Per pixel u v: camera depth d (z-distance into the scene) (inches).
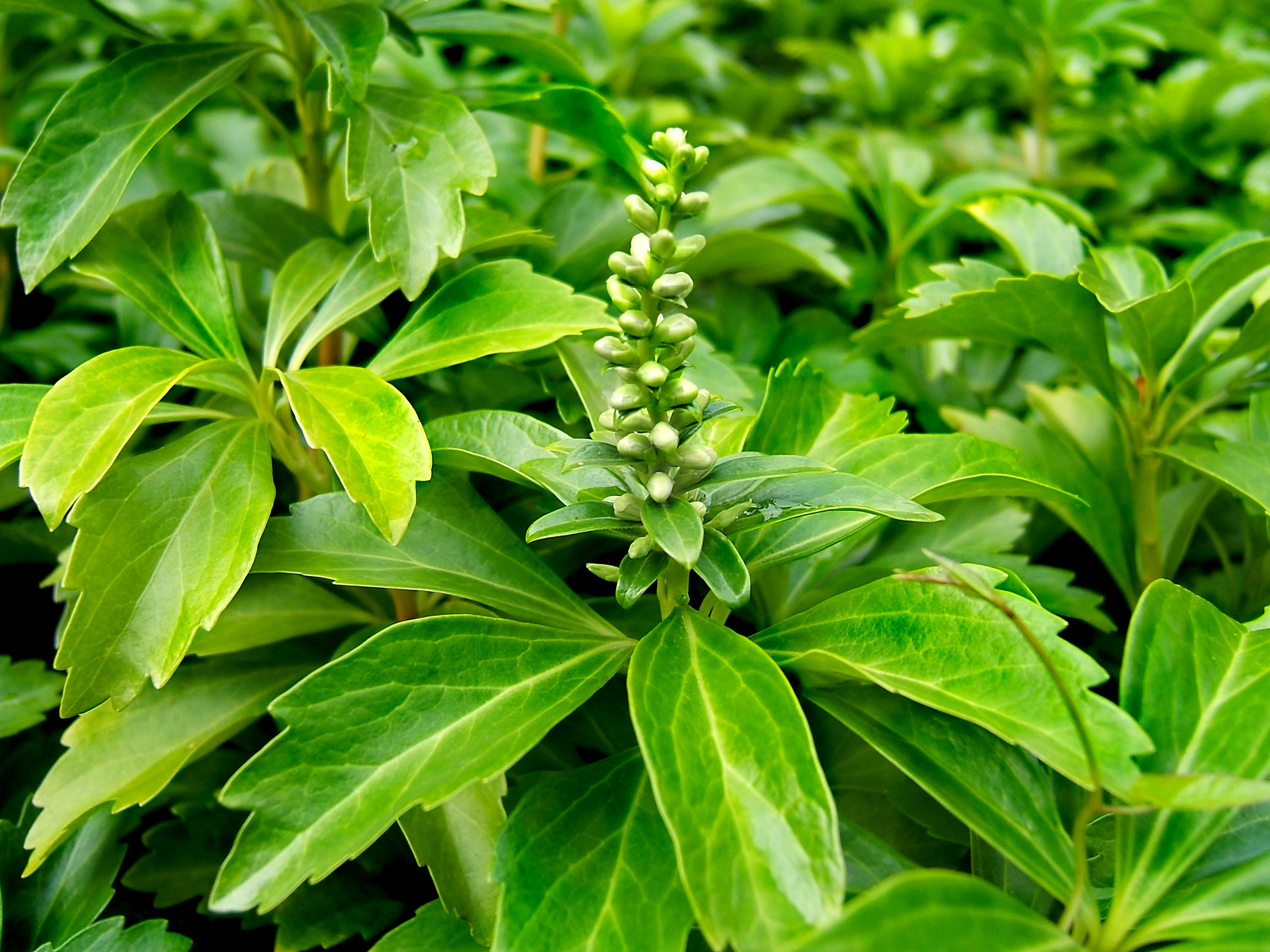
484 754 4.6
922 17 12.9
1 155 7.7
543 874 4.5
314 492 7.1
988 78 13.0
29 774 7.0
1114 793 4.1
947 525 7.1
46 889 6.0
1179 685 4.8
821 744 6.0
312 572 5.4
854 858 5.0
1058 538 8.7
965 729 4.9
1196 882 4.6
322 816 4.6
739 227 9.9
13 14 9.6
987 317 6.9
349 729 4.8
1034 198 9.4
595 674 5.1
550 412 8.2
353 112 6.5
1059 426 7.9
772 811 4.2
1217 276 6.5
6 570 8.9
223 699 6.4
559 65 8.0
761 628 6.6
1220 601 7.6
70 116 6.4
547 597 5.6
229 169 11.2
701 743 4.5
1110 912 4.6
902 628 4.9
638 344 4.7
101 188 6.3
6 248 9.4
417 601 6.8
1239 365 7.8
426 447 5.3
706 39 13.9
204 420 8.5
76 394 5.4
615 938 4.3
